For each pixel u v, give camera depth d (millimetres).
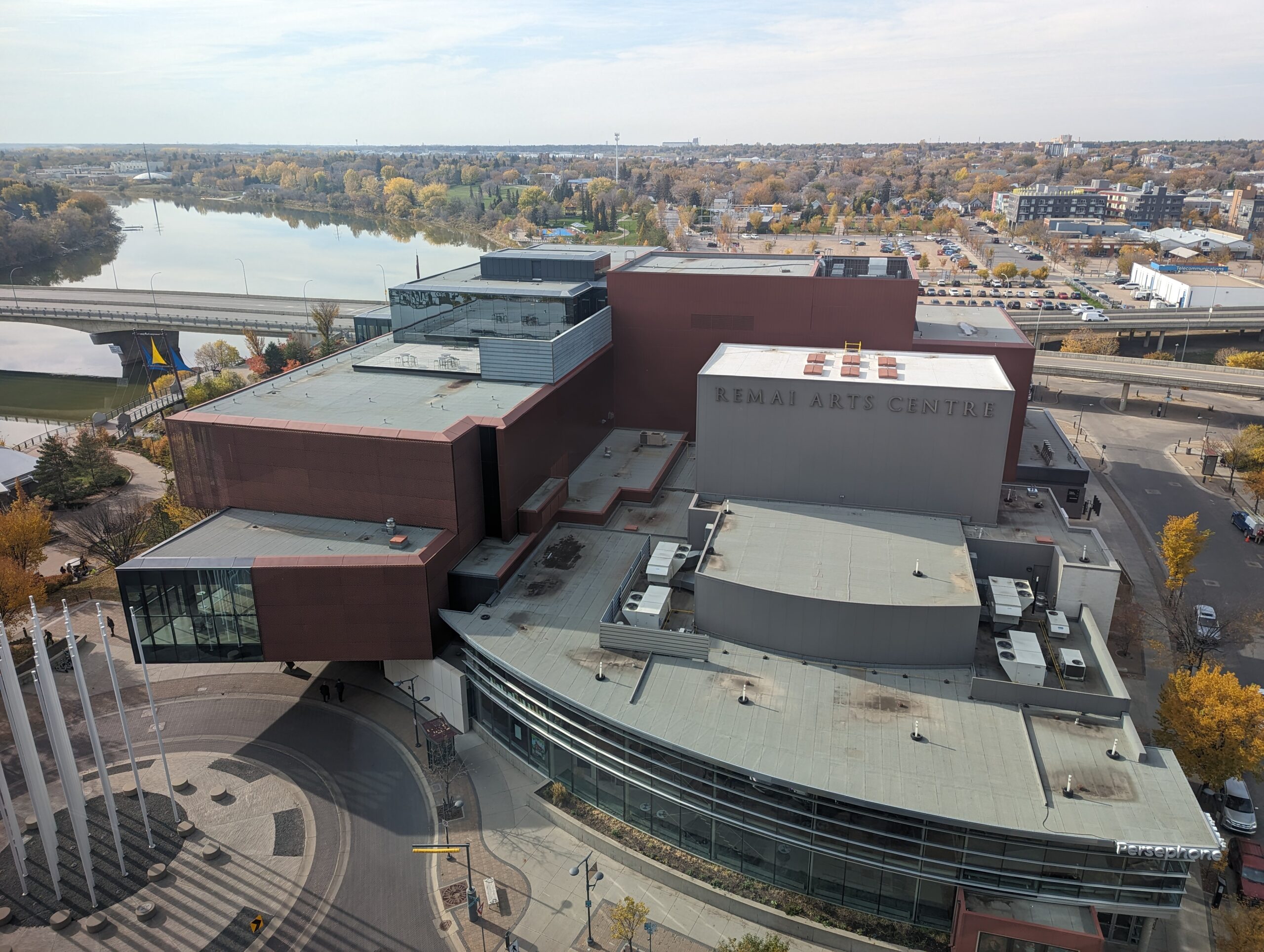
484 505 73812
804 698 55781
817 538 67250
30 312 192125
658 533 79812
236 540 67312
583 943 48938
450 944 49031
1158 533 100812
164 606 63781
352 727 67500
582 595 68812
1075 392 161000
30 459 119062
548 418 81562
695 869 53344
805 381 69938
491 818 58500
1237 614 82250
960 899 46906
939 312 109875
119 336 192125
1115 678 54906
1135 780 48438
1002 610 60875
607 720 54094
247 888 52719
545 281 106625
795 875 51469
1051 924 45625
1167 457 126312
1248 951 44156
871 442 70188
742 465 73812
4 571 78250
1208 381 143500
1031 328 188250
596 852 55750
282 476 71312
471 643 62688
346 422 71688
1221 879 51000
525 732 62000
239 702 70688
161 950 48531
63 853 55312
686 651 59844
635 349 101188
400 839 56500
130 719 68500
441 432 68062
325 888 52719
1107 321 189375
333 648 65750
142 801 54438
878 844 48250
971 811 46156
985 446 67812
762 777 48969
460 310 96250
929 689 56438
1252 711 53656
